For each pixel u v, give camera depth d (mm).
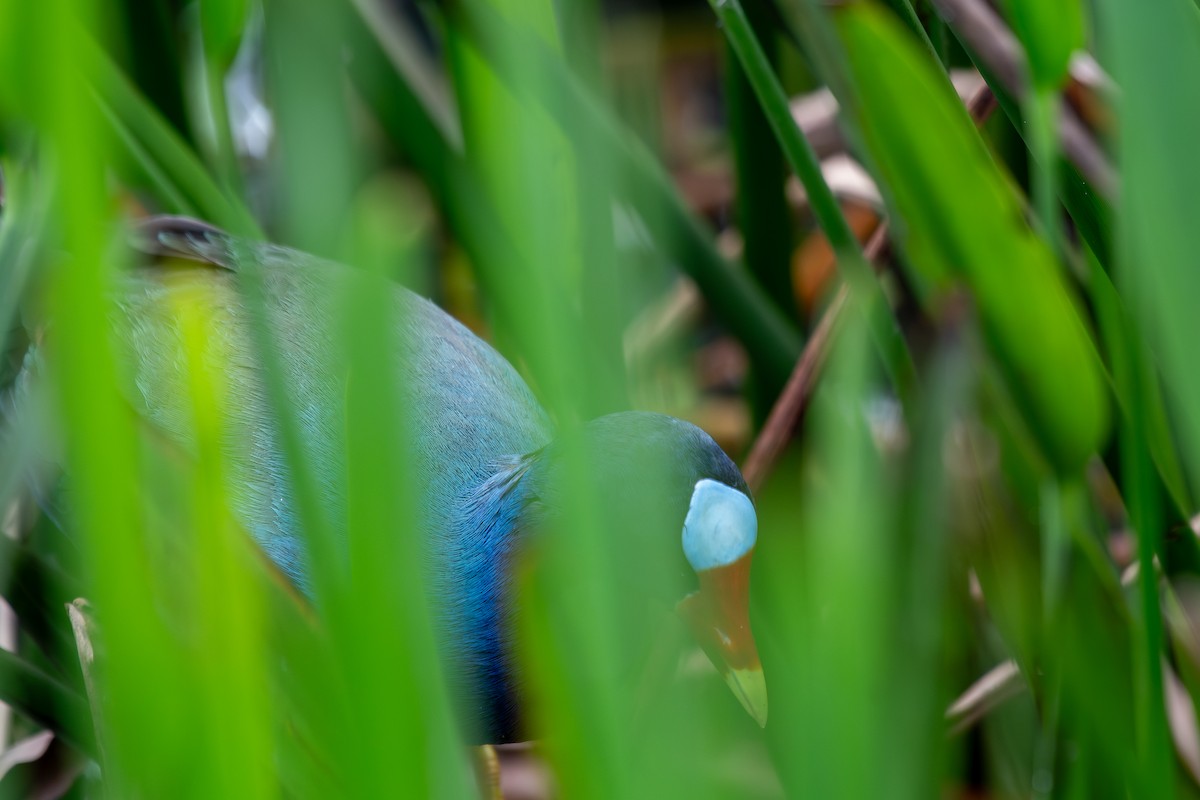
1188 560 1676
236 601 974
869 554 1011
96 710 1646
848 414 1213
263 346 1110
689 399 1505
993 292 1644
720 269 1742
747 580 1713
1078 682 1647
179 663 961
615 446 1706
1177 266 1354
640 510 1207
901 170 1643
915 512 1611
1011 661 1707
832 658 973
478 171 1658
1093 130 1720
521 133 1108
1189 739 1717
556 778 953
